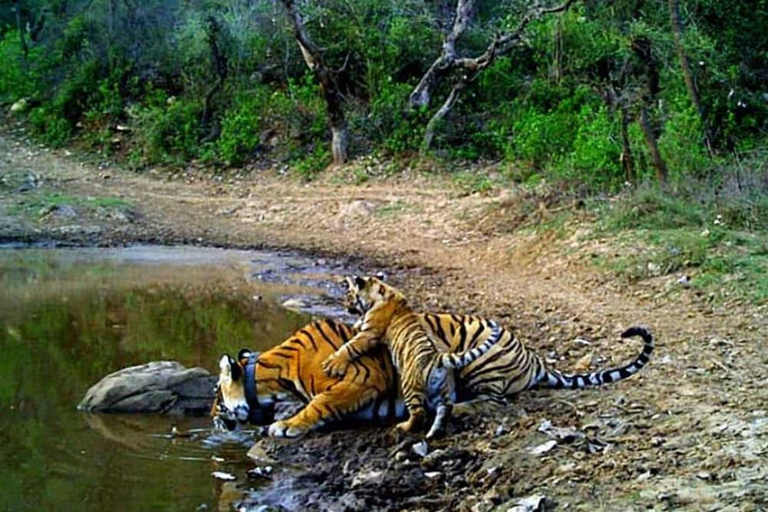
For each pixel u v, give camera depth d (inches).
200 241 615.5
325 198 729.0
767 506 183.9
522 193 619.8
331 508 213.5
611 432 237.9
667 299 402.6
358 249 585.6
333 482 228.2
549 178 623.2
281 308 430.3
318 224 671.8
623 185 565.0
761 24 742.5
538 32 772.0
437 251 575.2
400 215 665.6
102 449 252.5
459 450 236.2
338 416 257.3
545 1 762.8
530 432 241.9
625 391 270.4
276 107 872.3
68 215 666.2
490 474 220.4
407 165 781.3
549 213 565.6
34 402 291.6
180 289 473.1
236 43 932.6
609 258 463.5
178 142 856.9
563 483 208.5
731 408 246.4
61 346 358.9
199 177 820.0
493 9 965.2
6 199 703.7
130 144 879.1
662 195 515.8
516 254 531.5
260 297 454.3
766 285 386.6
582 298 423.2
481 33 913.5
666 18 657.6
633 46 602.9
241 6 960.9
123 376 290.4
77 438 260.8
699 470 206.2
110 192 759.7
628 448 225.5
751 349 312.5
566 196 578.6
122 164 855.7
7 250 581.0
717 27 742.5
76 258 558.9
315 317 411.5
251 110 869.8
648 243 465.1
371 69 878.4
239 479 232.1
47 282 489.1
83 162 860.0
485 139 797.9
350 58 904.3
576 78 759.1
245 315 414.6
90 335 376.5
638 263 445.1
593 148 596.7
